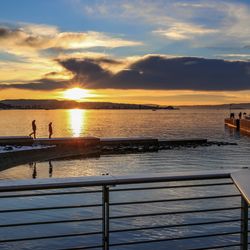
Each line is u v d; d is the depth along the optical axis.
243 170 3.74
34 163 45.53
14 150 43.59
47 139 53.75
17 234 14.48
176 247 12.68
